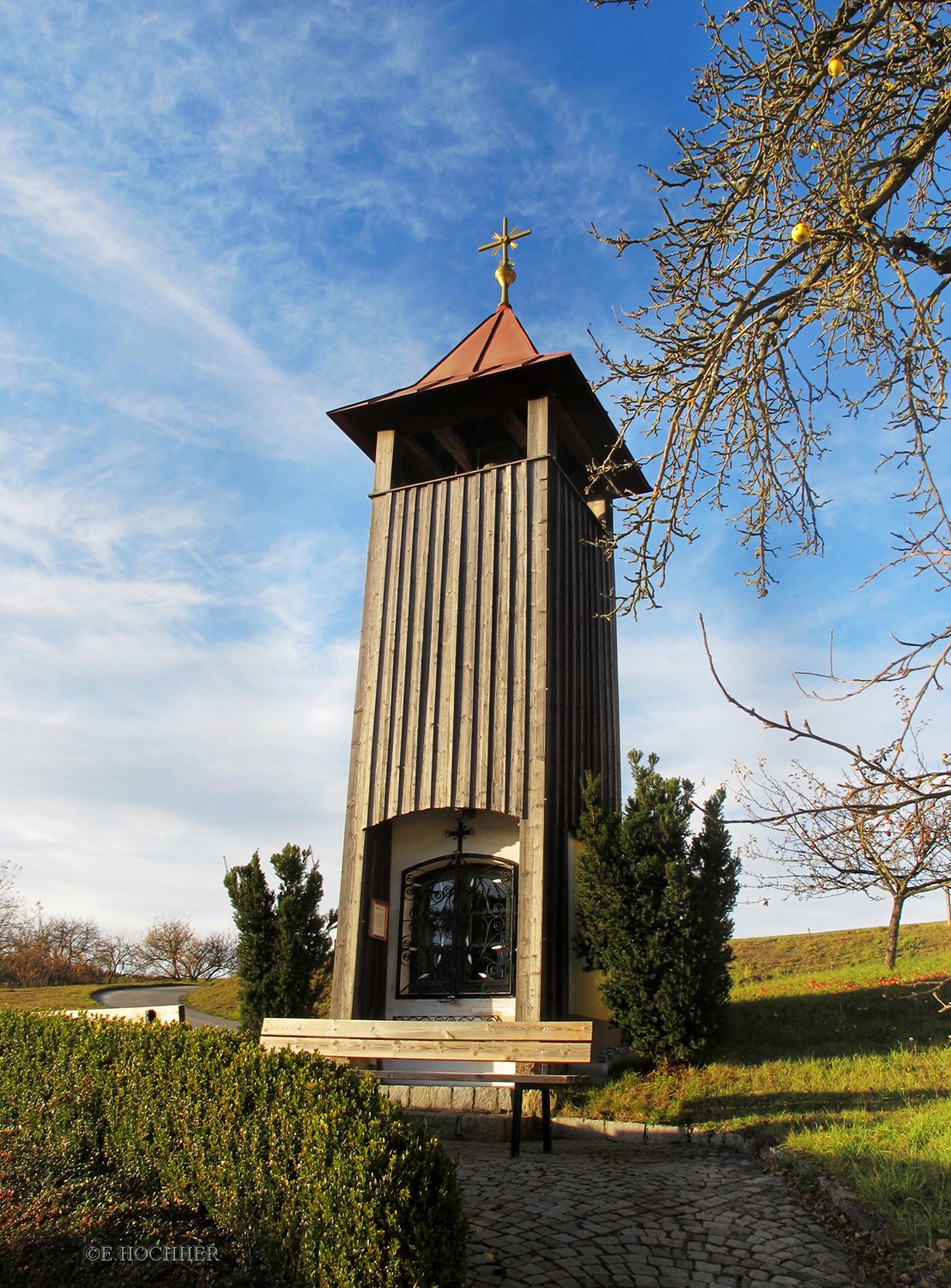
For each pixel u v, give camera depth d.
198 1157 5.63
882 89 5.82
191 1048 6.04
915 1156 5.84
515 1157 7.08
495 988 11.38
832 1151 6.25
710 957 9.77
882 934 21.41
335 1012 11.13
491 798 11.09
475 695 11.64
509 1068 10.23
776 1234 5.24
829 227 5.68
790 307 6.09
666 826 10.16
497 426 14.45
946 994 11.16
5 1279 5.19
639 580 6.46
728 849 10.27
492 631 11.84
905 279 5.74
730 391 6.36
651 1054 9.56
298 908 12.35
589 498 14.73
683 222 6.52
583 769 12.24
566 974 10.79
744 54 6.19
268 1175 4.93
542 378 12.41
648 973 9.70
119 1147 6.52
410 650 12.28
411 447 14.18
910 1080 8.07
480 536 12.38
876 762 3.71
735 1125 7.49
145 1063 6.44
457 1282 4.06
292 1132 4.82
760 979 18.12
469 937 11.79
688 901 9.77
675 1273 4.73
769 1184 6.13
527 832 10.76
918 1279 4.50
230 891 12.70
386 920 12.07
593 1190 6.05
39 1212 6.02
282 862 12.63
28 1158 7.05
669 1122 7.95
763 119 5.95
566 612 12.46
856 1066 8.78
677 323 6.61
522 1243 5.11
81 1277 5.06
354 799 11.95
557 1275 4.71
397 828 12.59
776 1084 8.48
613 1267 4.81
